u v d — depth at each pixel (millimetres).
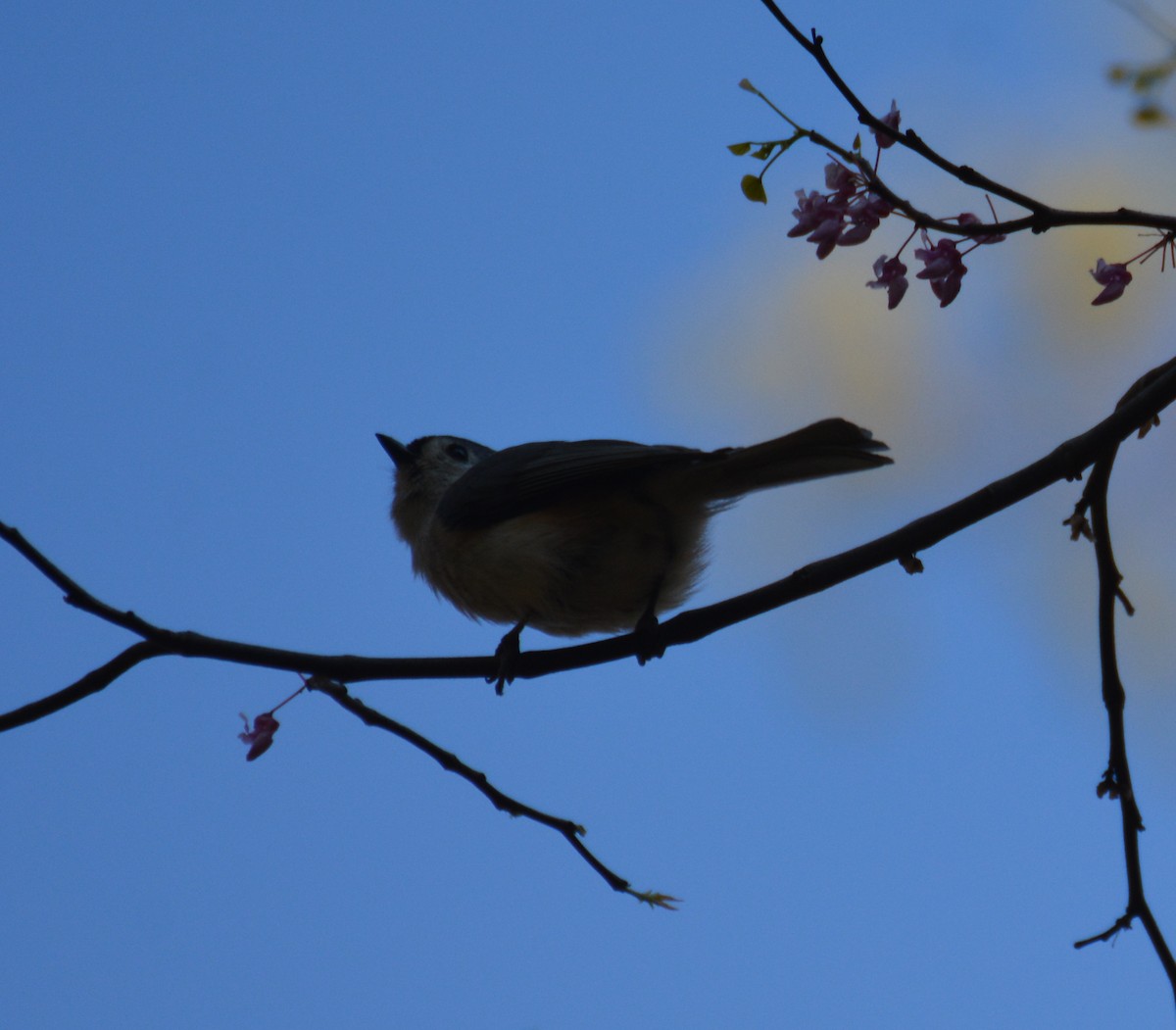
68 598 7352
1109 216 6277
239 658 7805
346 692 8352
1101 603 8164
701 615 8742
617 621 10492
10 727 7340
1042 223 6285
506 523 10242
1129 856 7785
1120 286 6707
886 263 6477
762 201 6043
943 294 6441
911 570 8078
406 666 8430
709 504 9984
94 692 7441
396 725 8312
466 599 10617
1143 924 7676
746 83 5918
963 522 7887
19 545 7133
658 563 10133
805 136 6008
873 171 6062
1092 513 8141
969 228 6258
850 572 8242
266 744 8086
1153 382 7773
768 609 8570
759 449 9352
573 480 10000
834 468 9406
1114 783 7969
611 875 8062
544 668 8844
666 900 7996
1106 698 8125
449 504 10586
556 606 10258
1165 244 6641
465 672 8633
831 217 6219
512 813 8219
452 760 8289
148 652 7520
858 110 6012
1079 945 7684
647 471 9820
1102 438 7648
